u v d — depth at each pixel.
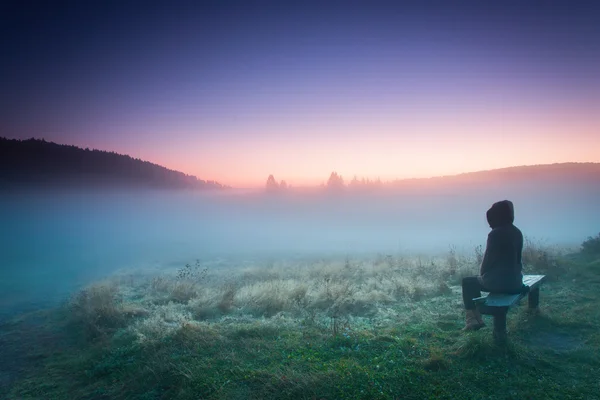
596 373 3.81
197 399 3.64
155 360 4.61
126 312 7.32
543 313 5.62
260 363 4.33
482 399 3.37
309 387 3.58
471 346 4.33
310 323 5.98
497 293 4.82
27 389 4.57
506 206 4.93
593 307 5.90
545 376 3.79
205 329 5.54
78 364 5.17
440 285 8.38
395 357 4.29
